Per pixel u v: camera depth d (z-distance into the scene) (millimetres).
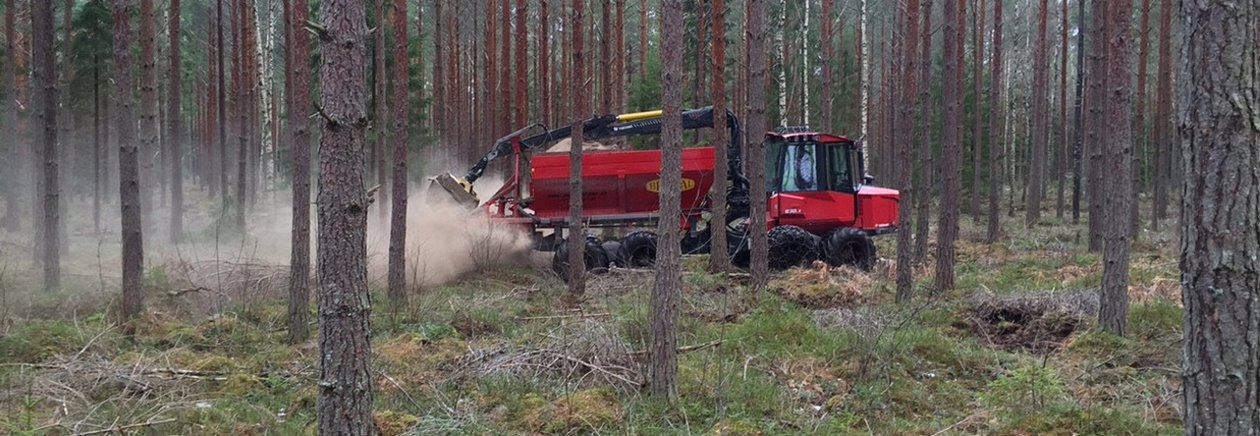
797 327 9422
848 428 6633
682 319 10000
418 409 7039
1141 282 13070
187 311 10727
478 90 31984
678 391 7328
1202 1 3742
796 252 15406
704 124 15742
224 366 8375
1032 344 9625
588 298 12000
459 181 15266
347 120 4812
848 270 14242
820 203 16297
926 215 15078
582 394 7148
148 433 6461
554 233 15180
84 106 26797
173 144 19078
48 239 11367
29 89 25188
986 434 6434
